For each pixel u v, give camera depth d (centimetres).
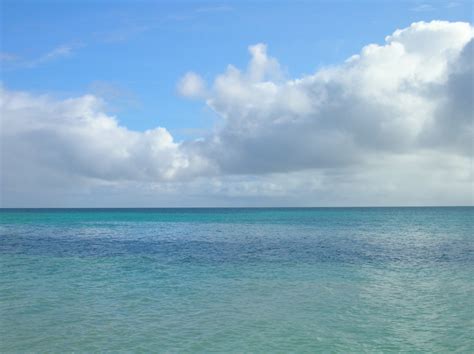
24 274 2834
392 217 12419
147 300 2097
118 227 7944
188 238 5559
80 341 1513
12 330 1630
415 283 2500
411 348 1450
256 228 7481
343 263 3300
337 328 1655
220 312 1870
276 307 1956
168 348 1451
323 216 13425
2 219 10925
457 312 1870
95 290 2325
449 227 7575
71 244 4778
